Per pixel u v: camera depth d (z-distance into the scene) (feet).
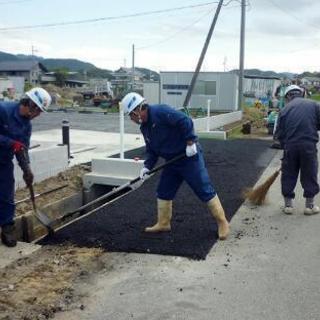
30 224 20.39
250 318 12.46
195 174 17.81
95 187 29.66
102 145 46.34
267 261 16.28
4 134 17.01
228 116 77.41
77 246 17.67
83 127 67.77
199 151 18.11
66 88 242.37
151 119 17.25
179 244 17.57
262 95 148.56
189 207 22.49
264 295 13.76
